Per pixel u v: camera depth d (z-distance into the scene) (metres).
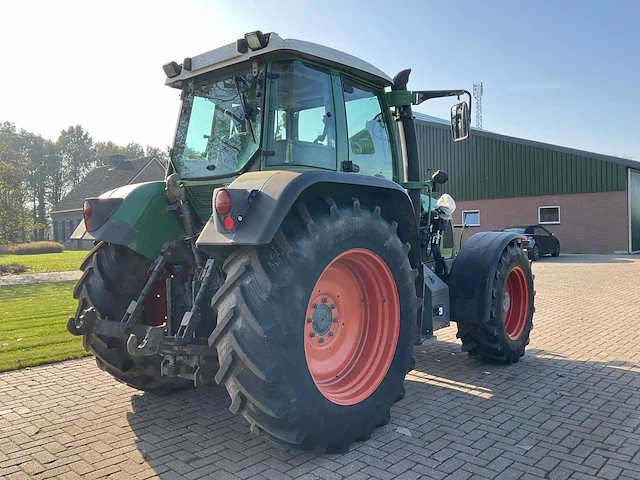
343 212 3.38
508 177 24.48
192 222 3.98
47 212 69.12
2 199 20.06
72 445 3.49
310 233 3.14
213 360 3.41
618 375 5.00
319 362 3.55
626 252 21.94
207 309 3.66
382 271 3.65
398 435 3.61
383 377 3.64
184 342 3.22
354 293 3.78
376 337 3.74
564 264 17.72
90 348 4.15
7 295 11.29
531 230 20.23
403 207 3.93
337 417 3.22
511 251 5.40
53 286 13.30
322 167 3.75
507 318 5.64
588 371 5.14
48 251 35.31
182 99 4.19
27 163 22.19
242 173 3.55
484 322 4.97
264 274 2.95
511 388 4.63
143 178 42.88
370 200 3.84
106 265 4.08
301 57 3.58
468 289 5.05
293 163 3.56
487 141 24.97
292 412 2.95
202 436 3.64
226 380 2.97
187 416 4.04
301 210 3.19
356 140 4.16
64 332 7.15
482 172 25.12
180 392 4.62
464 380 4.89
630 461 3.21
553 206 23.42
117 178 45.09
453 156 25.84
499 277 5.16
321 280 3.51
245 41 3.45
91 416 4.04
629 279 12.91
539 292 10.78
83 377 5.11
